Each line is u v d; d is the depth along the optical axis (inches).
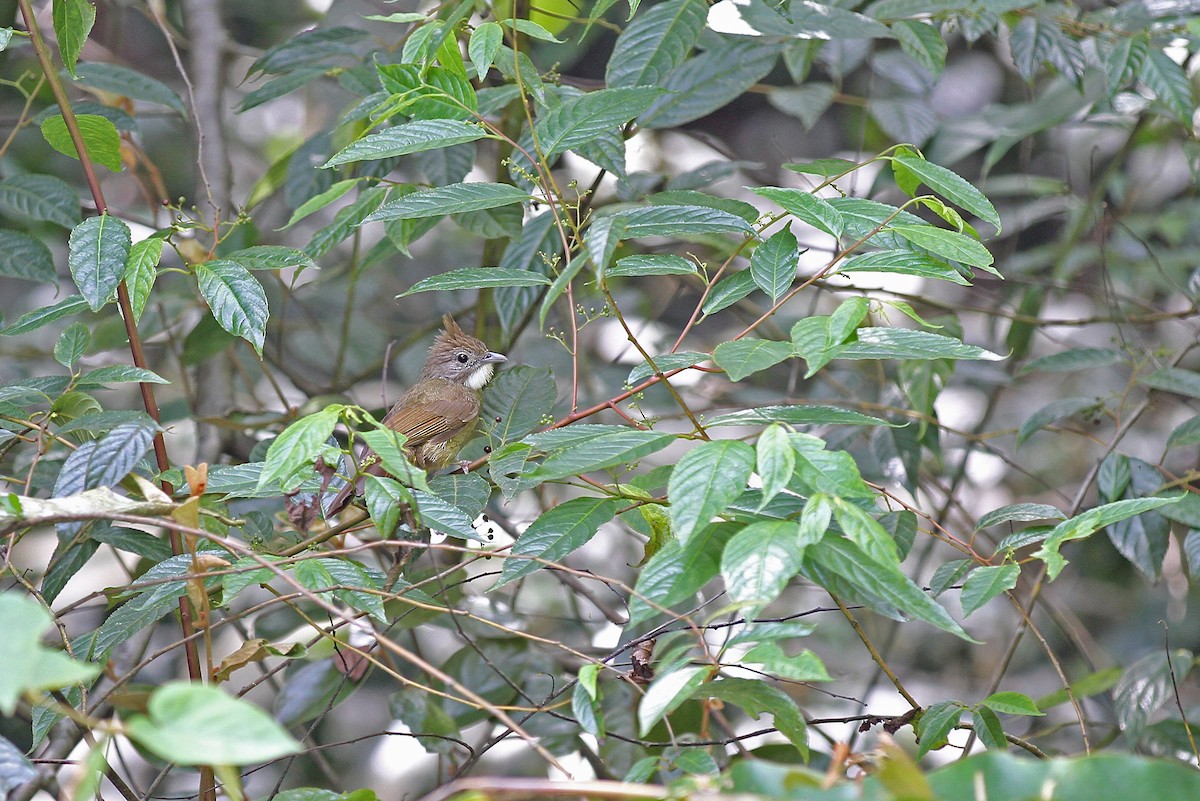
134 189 599.5
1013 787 160.4
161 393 555.2
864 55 494.9
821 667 187.5
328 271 598.5
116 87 407.5
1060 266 522.6
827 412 236.7
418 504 263.0
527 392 335.9
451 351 461.4
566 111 262.5
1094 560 593.3
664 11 325.1
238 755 140.1
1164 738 400.5
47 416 282.4
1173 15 430.0
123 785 286.0
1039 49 419.5
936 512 500.1
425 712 396.5
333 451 238.7
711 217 254.7
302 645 263.1
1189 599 581.3
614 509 254.4
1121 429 393.7
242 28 642.2
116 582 553.0
